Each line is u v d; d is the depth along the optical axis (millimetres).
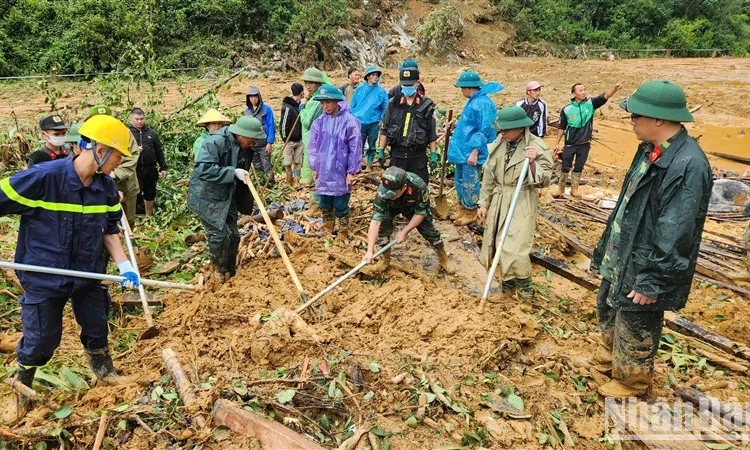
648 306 3791
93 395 3934
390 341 4551
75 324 5188
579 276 6156
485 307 5211
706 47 40031
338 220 7051
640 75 27328
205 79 21406
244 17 24703
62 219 3689
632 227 3803
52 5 21844
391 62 28031
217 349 4457
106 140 3570
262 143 9438
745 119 18188
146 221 7969
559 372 4555
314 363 4191
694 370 4809
